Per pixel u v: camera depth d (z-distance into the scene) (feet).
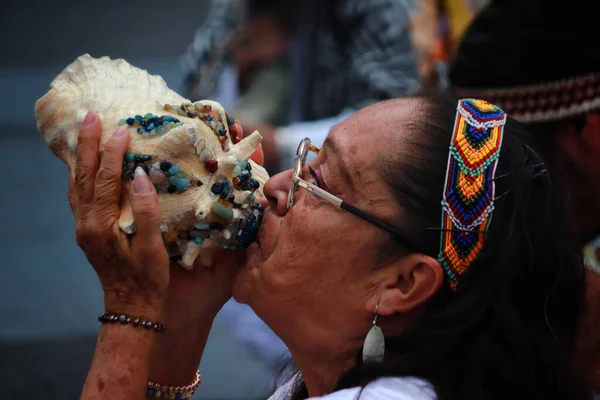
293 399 11.57
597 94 12.48
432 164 9.50
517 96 13.05
